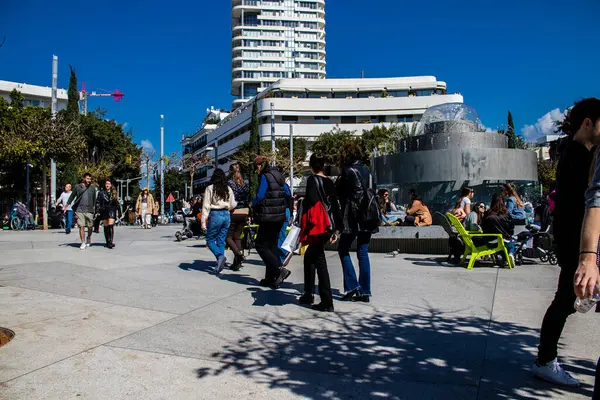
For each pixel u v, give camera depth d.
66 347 3.97
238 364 3.67
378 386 3.27
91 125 50.69
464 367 3.62
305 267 5.68
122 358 3.75
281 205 6.58
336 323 4.86
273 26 122.75
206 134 111.31
